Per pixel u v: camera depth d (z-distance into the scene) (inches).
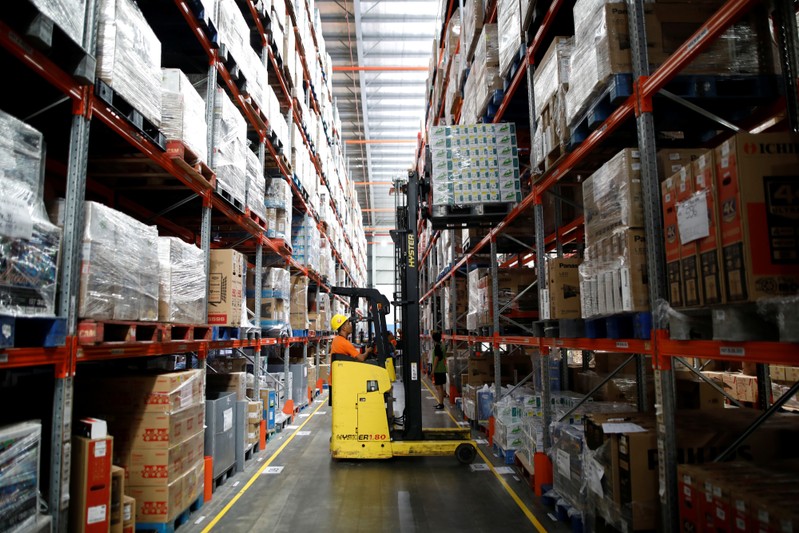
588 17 141.8
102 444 112.5
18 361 88.9
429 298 695.1
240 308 213.6
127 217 125.2
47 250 96.0
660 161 120.8
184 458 159.8
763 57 122.3
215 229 269.1
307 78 379.2
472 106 295.3
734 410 144.4
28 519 91.2
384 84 828.6
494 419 275.4
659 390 112.7
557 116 171.9
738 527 86.4
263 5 241.6
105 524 111.6
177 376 154.6
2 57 102.5
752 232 81.7
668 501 108.8
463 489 203.6
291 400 348.8
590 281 144.3
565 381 275.1
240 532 157.9
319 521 168.6
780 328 75.3
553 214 275.1
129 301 125.1
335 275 613.0
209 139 188.5
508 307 289.0
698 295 94.7
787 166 83.6
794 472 98.7
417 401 264.8
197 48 195.8
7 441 86.5
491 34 259.3
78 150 107.7
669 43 125.0
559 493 173.6
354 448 243.6
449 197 232.8
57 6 95.3
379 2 632.4
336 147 613.3
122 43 124.0
